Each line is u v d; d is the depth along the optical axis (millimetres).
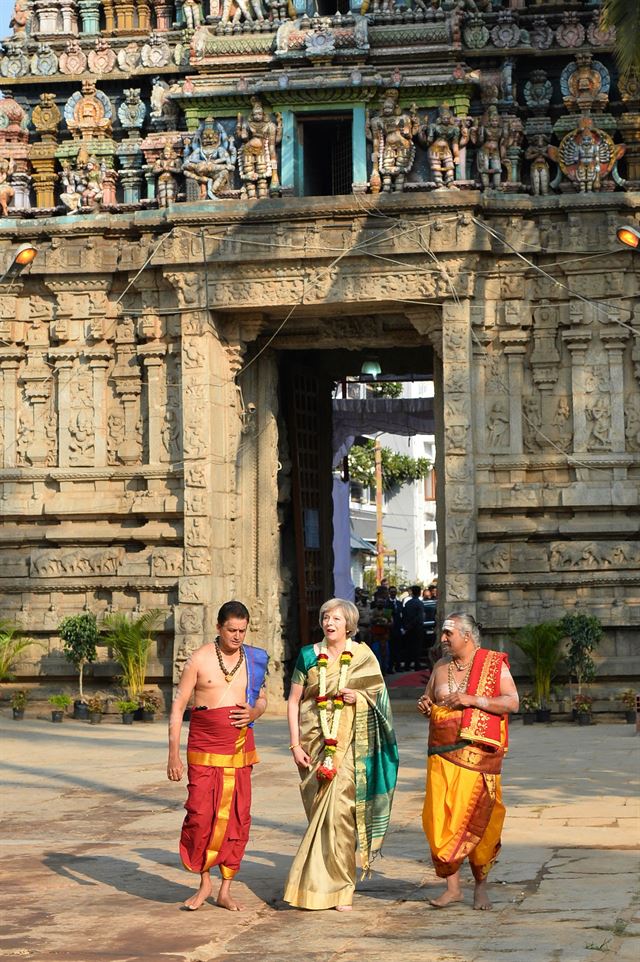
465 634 10898
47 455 29875
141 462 29406
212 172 28453
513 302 28125
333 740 10938
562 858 12570
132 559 28891
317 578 32906
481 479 28016
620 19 21531
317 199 27578
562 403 28172
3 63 30312
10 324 29859
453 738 10719
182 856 10898
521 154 28375
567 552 27688
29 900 11211
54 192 30188
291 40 28375
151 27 30219
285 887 10906
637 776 18094
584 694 26859
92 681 29031
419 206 27391
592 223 27906
